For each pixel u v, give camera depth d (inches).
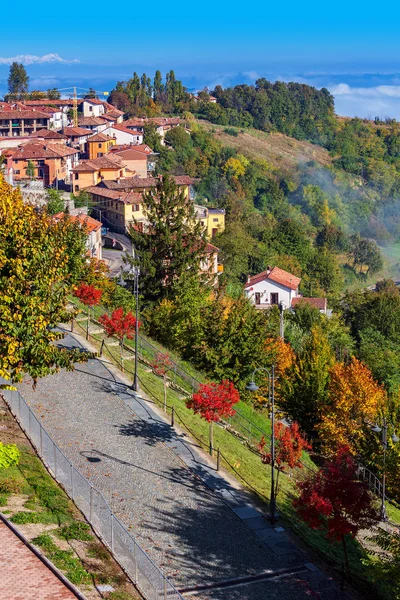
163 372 2070.6
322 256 6427.2
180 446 1647.4
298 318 3750.0
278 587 1219.2
